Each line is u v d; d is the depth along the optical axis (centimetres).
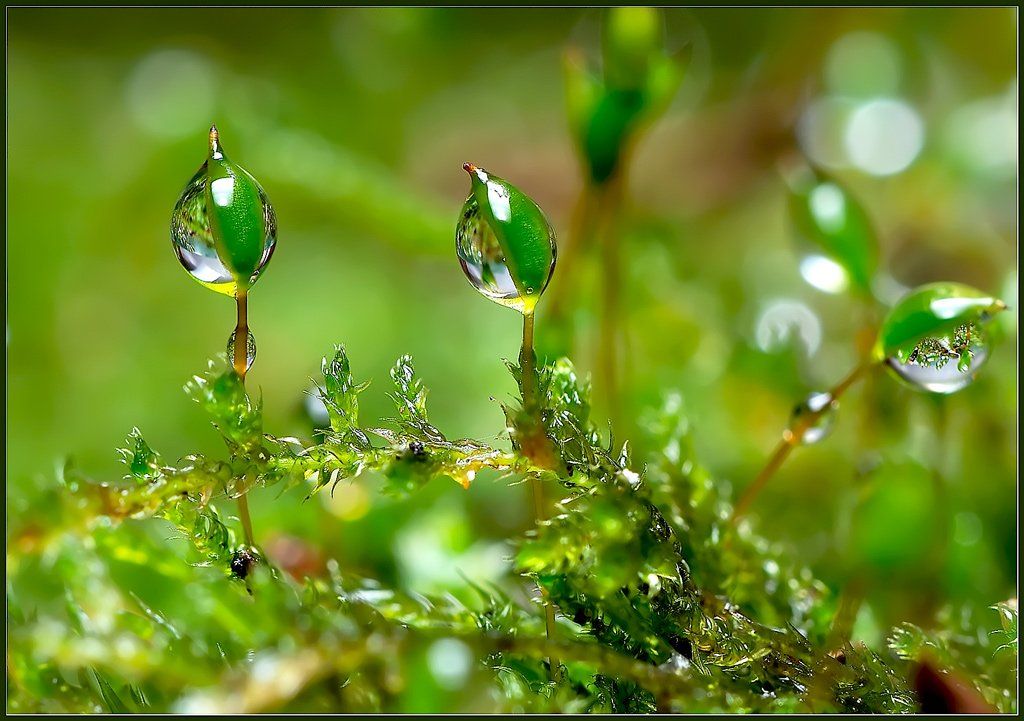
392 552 7
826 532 7
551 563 5
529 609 6
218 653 6
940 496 6
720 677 6
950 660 6
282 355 10
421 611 6
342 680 6
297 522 7
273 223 6
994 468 7
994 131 10
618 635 6
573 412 6
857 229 7
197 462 6
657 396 7
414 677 6
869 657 6
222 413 5
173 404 9
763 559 6
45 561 6
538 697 6
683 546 6
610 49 7
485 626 6
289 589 6
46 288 10
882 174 10
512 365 6
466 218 6
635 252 8
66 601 6
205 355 10
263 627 6
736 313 8
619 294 7
